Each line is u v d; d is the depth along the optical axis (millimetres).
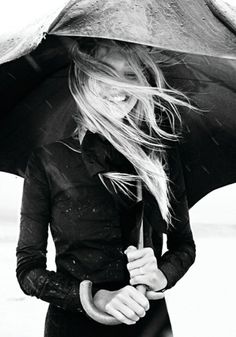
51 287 1505
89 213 1570
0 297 7082
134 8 1198
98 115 1557
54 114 1918
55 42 1634
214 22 1242
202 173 1920
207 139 1880
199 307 6641
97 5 1190
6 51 1309
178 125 1833
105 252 1566
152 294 1500
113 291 1494
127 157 1568
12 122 1897
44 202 1600
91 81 1570
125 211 1579
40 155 1611
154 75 1641
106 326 1564
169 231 1716
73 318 1567
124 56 1571
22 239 1589
